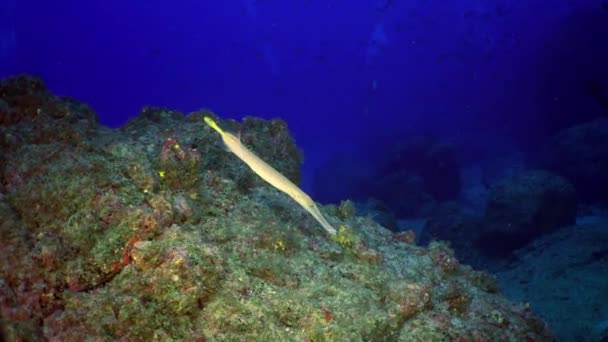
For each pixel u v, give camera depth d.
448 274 5.25
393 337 3.60
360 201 27.84
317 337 3.00
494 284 5.50
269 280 3.50
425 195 24.64
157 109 6.10
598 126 19.78
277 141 6.39
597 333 8.43
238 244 3.72
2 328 2.40
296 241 4.26
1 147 3.70
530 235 14.33
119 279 2.99
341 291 3.59
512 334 4.30
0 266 2.80
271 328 2.97
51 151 3.59
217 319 2.94
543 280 11.48
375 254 4.40
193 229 3.72
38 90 4.56
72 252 3.06
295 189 3.38
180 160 4.12
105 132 5.05
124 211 3.27
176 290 2.90
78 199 3.31
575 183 19.05
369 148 38.25
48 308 2.76
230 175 5.24
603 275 10.68
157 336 2.69
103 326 2.60
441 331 3.80
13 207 3.25
